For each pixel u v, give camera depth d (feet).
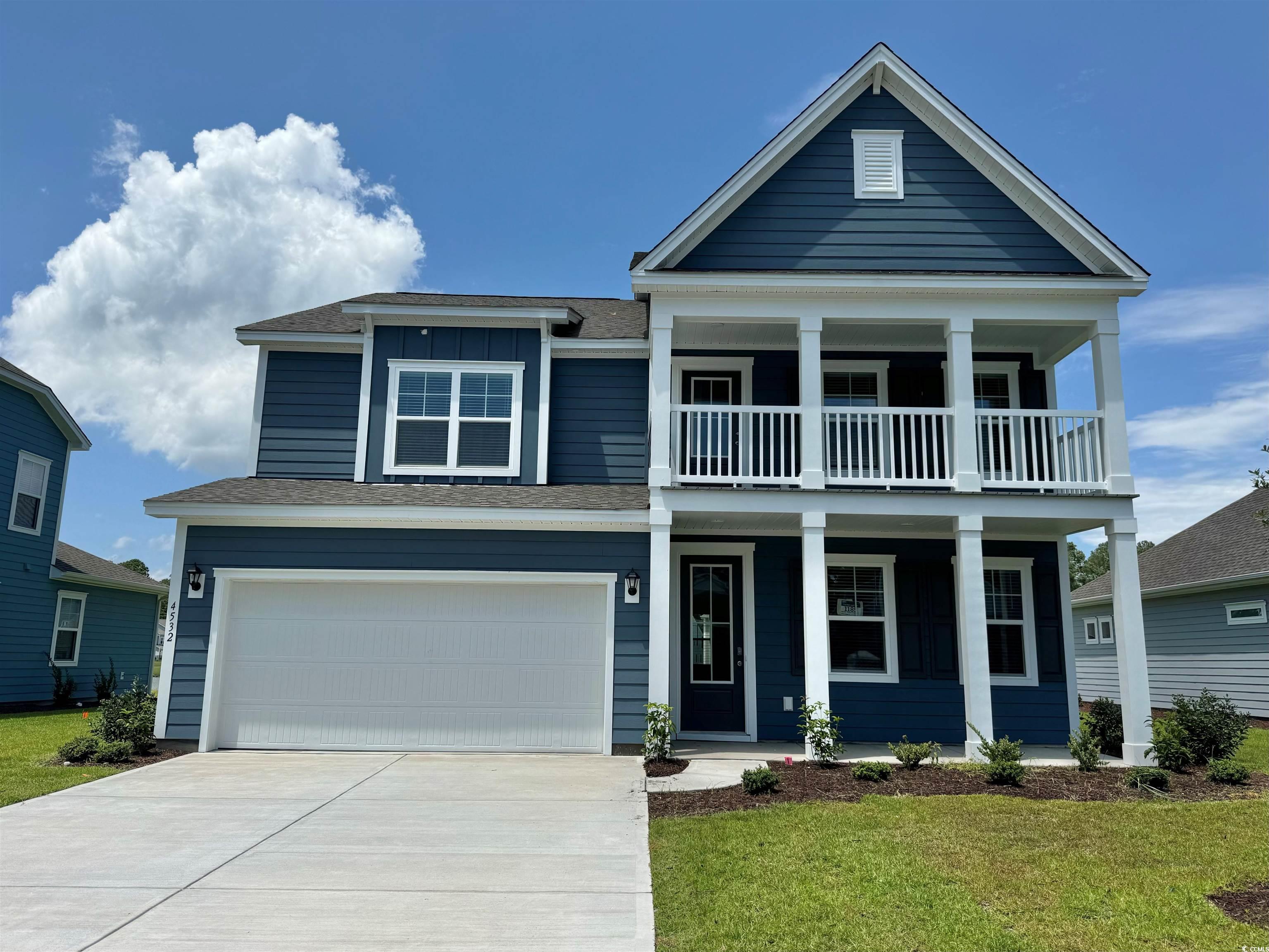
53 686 56.13
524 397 37.88
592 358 39.14
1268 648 50.31
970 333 32.71
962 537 31.24
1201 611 57.21
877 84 36.22
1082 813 21.98
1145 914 14.92
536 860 18.34
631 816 22.24
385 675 32.42
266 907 15.38
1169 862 17.93
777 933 14.20
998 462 37.55
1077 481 32.32
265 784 26.02
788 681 36.09
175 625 32.32
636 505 32.63
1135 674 30.32
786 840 19.51
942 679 35.83
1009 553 36.96
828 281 32.50
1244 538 56.44
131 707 32.07
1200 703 31.89
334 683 32.37
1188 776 27.14
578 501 33.37
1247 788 25.50
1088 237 33.32
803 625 35.63
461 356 38.06
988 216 35.17
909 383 38.63
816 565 31.17
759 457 35.42
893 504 31.60
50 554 56.13
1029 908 15.26
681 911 15.31
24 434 53.52
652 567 31.48
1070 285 32.30
